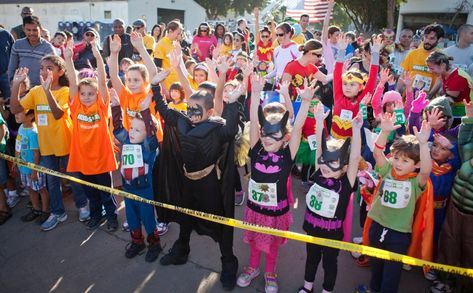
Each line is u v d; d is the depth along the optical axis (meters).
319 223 2.86
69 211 4.48
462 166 2.86
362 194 3.39
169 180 3.25
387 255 2.38
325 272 2.93
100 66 3.78
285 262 3.54
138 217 3.56
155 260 3.55
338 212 2.82
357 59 5.46
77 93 3.75
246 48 8.91
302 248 3.76
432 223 2.91
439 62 4.16
